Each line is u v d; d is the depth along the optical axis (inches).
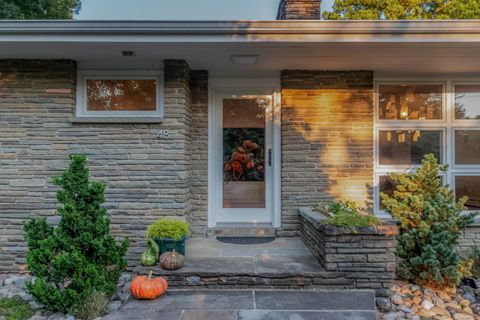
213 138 195.6
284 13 195.5
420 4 555.2
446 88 194.1
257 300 122.4
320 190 187.5
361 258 131.6
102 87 176.1
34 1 379.2
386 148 195.2
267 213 198.8
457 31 134.0
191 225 190.2
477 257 167.8
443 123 194.2
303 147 187.6
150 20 134.2
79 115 172.6
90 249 120.3
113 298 125.5
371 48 147.4
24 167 168.2
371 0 557.6
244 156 199.2
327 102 187.2
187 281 133.8
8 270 166.4
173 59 166.9
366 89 186.7
